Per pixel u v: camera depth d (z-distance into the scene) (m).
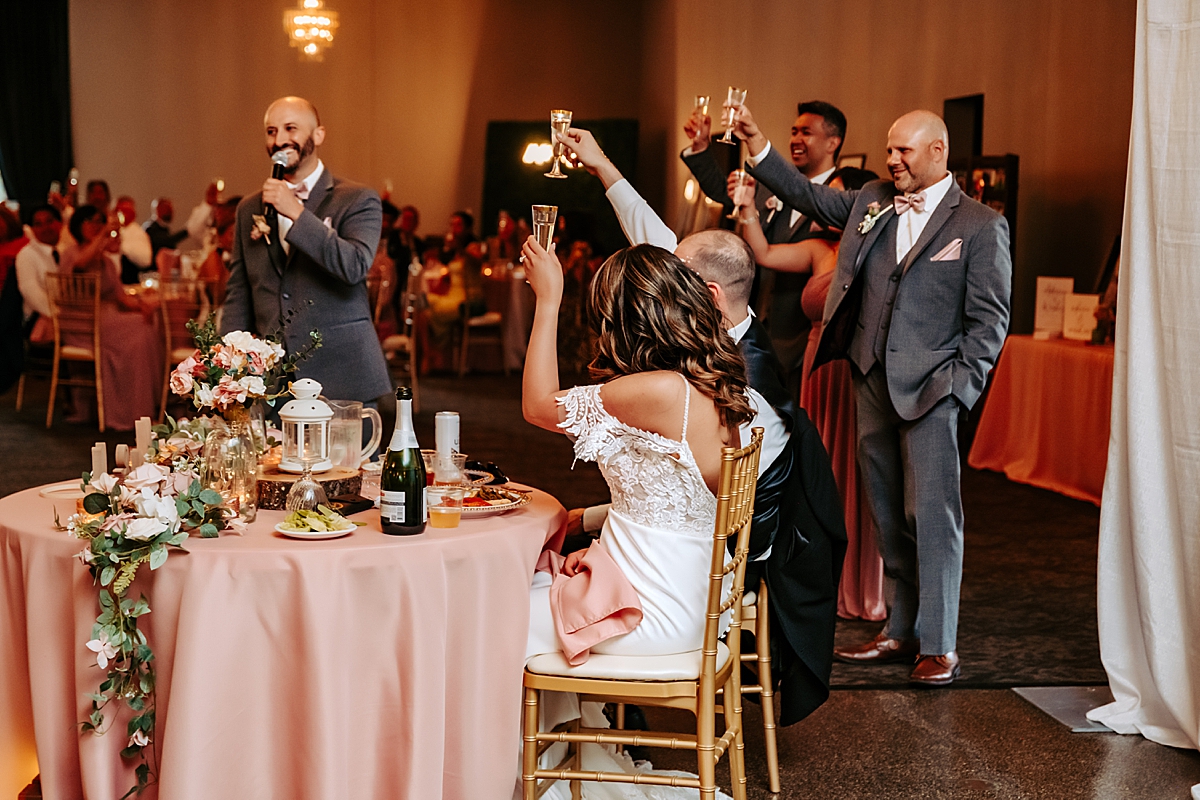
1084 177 6.84
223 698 2.11
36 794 2.56
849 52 8.95
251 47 13.51
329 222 3.84
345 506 2.45
